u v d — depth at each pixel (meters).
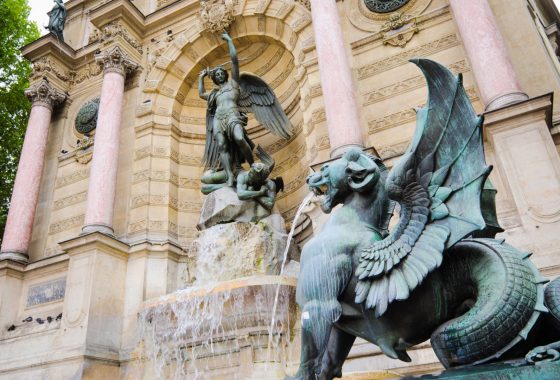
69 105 15.27
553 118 7.98
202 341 7.43
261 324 7.00
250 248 8.20
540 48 8.64
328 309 2.67
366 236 2.88
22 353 10.21
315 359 2.65
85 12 17.89
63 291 11.31
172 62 14.09
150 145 12.98
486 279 2.38
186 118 14.23
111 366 9.48
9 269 11.84
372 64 10.33
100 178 11.62
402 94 9.74
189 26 14.41
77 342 9.27
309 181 3.23
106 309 10.03
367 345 6.68
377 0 10.95
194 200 13.05
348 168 3.10
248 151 10.30
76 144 14.42
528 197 6.73
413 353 6.37
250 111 11.45
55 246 12.77
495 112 7.38
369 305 2.57
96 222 11.03
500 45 8.10
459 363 2.27
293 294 7.07
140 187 12.41
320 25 10.18
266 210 9.44
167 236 11.85
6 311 11.38
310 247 2.94
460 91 2.90
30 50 15.34
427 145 2.85
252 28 13.45
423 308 2.55
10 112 19.84
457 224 2.58
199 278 8.28
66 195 13.51
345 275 2.75
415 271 2.51
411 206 2.73
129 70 14.00
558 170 6.70
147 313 7.75
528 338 2.19
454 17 9.49
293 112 13.01
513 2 9.27
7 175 19.64
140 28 15.06
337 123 8.88
